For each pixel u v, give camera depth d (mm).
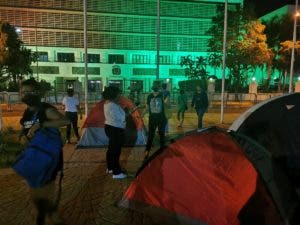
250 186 3908
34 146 3770
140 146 9219
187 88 38906
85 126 9039
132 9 54125
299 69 42094
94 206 5086
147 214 4699
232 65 37719
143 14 54531
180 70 55156
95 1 52344
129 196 4914
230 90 40375
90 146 9055
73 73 52188
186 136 4605
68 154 8328
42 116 3850
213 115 19031
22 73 35594
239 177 4020
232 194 4043
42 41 51781
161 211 4574
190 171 4398
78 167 7164
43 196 3854
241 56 36938
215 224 4102
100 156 8133
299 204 3824
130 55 55000
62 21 52250
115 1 53125
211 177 4227
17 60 32375
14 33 32188
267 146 5379
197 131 4609
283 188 3887
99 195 5520
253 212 3848
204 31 56906
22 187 5957
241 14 37250
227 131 4438
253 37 37906
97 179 6340
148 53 55344
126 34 54344
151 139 7805
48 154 3764
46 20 51562
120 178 6375
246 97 32562
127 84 53562
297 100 5656
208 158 4293
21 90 3967
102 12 52812
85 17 12688
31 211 4906
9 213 4844
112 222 4586
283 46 40500
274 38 45500
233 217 3992
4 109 23734
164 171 4625
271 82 49531
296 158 5160
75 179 6336
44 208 3885
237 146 4074
